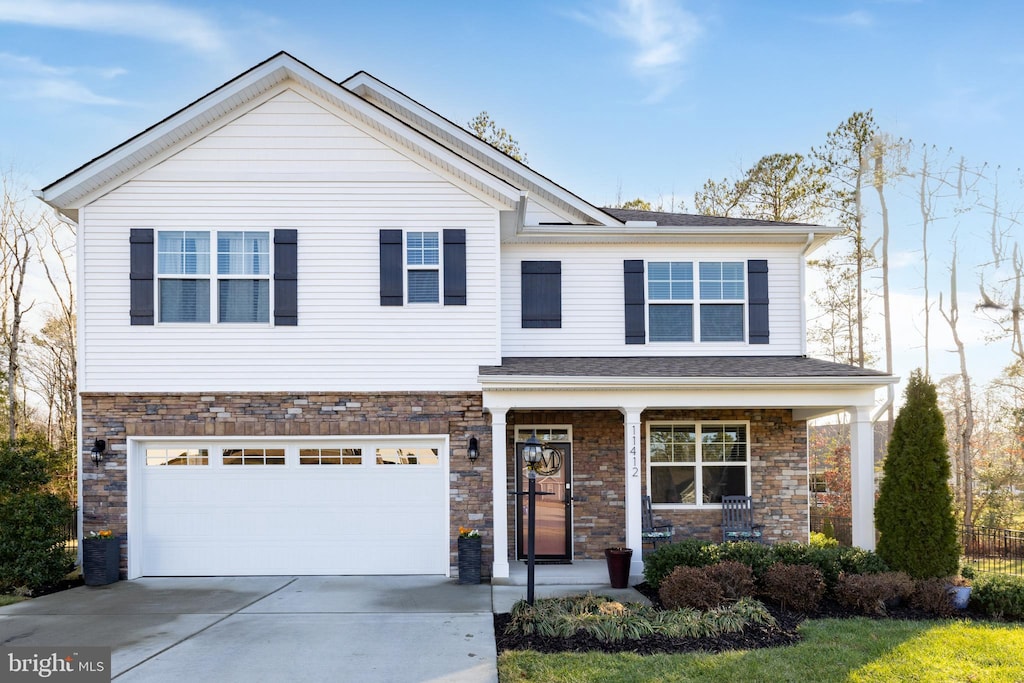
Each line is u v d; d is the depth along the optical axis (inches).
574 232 548.4
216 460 493.7
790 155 1171.3
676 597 374.9
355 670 293.1
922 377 428.8
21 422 1098.7
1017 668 290.4
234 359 490.6
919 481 411.5
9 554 437.4
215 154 496.4
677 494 562.3
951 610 378.3
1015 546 660.1
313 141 499.5
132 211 491.8
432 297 499.2
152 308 487.2
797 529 559.5
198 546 490.0
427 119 591.8
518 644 328.2
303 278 495.5
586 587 446.6
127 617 380.2
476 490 491.5
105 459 485.7
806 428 566.3
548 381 460.8
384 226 499.5
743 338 566.9
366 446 498.0
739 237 566.6
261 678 284.4
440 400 494.6
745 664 296.0
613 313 564.1
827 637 331.0
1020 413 984.9
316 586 454.3
